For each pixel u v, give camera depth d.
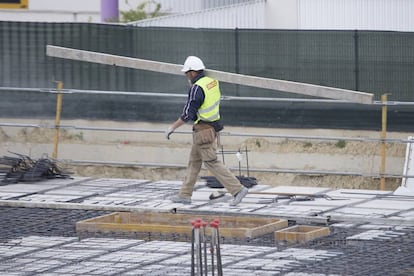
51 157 50.53
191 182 39.12
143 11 78.31
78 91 47.75
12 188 43.50
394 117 51.44
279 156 53.00
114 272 29.17
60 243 33.56
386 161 52.06
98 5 83.06
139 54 53.19
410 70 52.47
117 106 52.50
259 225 35.84
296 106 51.62
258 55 53.03
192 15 66.50
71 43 52.47
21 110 52.47
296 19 66.25
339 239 33.81
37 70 52.34
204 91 37.16
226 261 30.42
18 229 35.84
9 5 79.00
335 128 51.53
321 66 52.91
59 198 40.84
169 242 33.72
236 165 52.91
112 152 53.34
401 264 29.98
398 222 35.94
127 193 42.22
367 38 52.59
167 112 52.56
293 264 29.98
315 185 53.25
